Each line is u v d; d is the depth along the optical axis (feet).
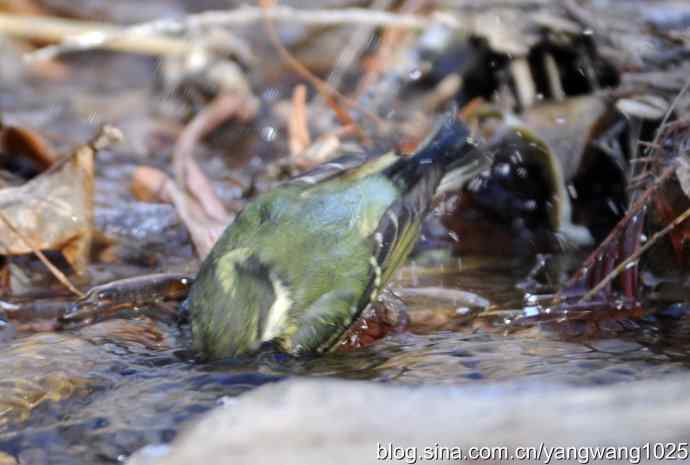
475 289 25.20
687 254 24.11
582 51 31.81
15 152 32.14
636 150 26.45
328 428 12.87
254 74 42.60
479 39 34.55
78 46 38.78
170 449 13.75
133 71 46.96
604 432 12.01
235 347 20.45
